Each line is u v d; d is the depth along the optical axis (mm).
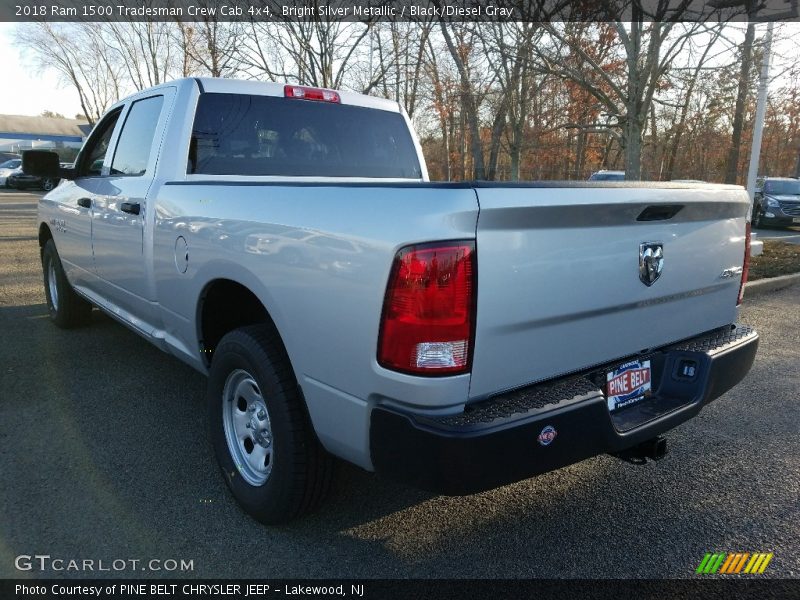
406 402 2066
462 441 1966
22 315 6316
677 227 2727
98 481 3150
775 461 3555
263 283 2557
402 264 2012
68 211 4863
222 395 2969
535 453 2133
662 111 16422
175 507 2939
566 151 20297
